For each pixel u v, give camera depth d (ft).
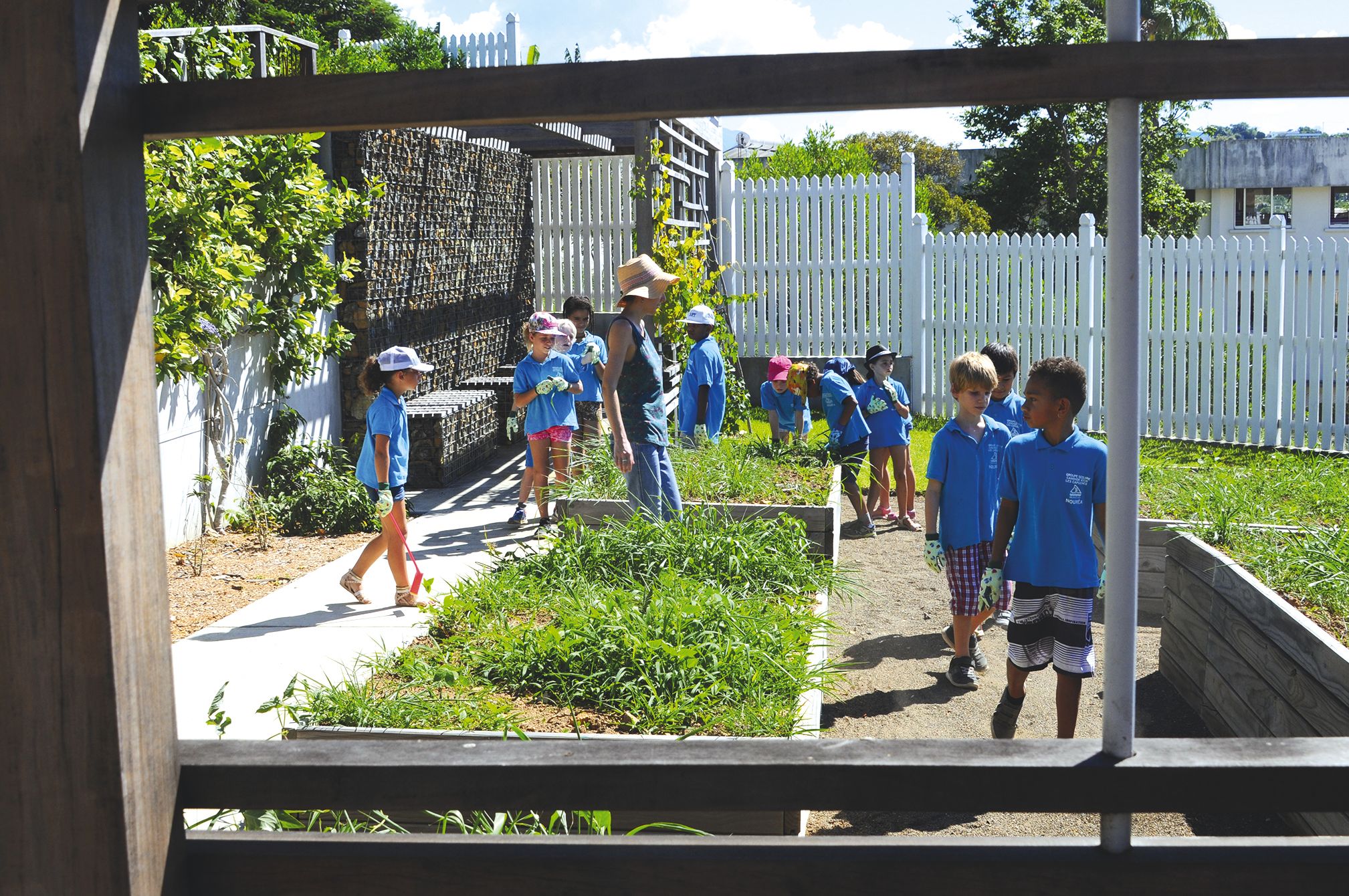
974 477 19.26
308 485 31.96
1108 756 6.31
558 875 6.31
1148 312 47.34
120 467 5.84
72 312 5.59
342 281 37.22
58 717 5.78
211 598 24.31
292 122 6.15
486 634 17.39
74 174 5.55
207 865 6.42
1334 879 6.15
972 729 18.15
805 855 6.24
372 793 6.40
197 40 30.27
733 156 113.70
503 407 45.70
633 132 51.90
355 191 36.58
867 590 26.78
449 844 6.44
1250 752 6.32
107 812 5.84
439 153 43.21
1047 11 96.99
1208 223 126.00
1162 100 5.97
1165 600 21.06
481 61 63.82
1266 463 39.78
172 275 27.73
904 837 6.48
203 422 30.12
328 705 14.49
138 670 5.97
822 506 25.22
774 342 56.85
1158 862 6.18
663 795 6.34
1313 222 122.31
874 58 5.99
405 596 23.54
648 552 20.72
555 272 56.95
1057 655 15.33
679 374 44.52
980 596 16.35
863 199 54.60
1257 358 44.98
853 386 33.12
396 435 23.20
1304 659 15.08
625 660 15.61
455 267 45.37
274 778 6.40
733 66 6.07
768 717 14.24
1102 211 102.53
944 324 53.16
